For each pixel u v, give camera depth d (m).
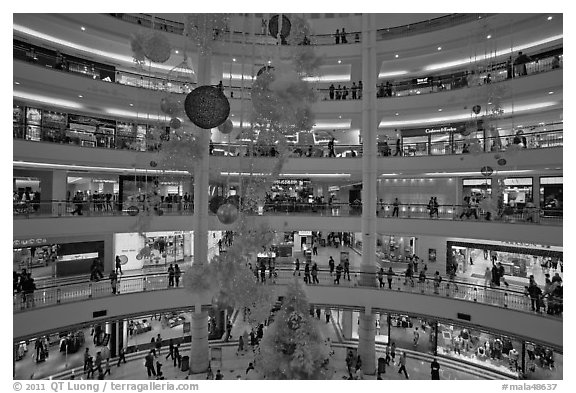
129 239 18.31
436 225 14.05
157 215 13.73
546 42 14.41
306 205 15.74
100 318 12.21
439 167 14.30
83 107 15.73
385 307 13.60
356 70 17.86
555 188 15.45
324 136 21.31
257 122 5.40
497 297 12.19
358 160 15.52
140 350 15.33
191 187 20.00
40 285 14.27
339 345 16.14
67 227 12.30
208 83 13.92
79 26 13.91
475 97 12.91
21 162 12.59
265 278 13.51
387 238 20.64
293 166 15.65
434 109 15.21
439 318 12.63
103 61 17.02
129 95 14.39
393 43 15.34
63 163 12.75
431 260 18.91
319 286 14.19
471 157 13.66
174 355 14.07
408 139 19.41
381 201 19.61
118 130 17.77
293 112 4.96
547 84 12.32
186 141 6.05
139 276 13.90
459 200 18.61
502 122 16.33
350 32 17.52
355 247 24.12
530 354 13.30
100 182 18.23
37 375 12.65
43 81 12.43
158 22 15.69
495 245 16.70
